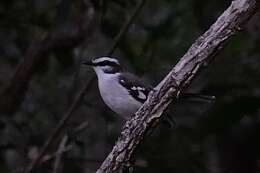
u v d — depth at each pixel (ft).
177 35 45.62
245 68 40.47
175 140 41.60
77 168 41.34
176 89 24.17
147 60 43.75
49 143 39.14
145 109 24.77
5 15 42.70
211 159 45.14
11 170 40.81
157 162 40.60
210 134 36.22
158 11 46.32
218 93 36.63
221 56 41.57
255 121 40.14
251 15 23.30
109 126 44.78
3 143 39.63
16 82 41.34
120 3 40.11
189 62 23.86
